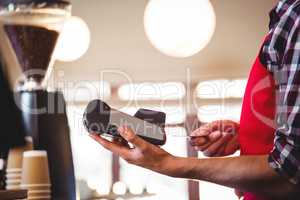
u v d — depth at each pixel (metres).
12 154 1.37
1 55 1.31
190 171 1.12
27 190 1.21
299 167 1.02
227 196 3.71
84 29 3.88
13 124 1.31
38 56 1.37
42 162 1.33
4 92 1.29
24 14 1.33
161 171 1.14
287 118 1.03
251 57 6.44
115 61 6.55
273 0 6.36
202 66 6.50
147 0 6.62
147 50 6.61
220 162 1.11
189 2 3.16
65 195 1.40
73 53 3.88
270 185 1.08
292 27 1.07
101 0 6.62
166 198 4.28
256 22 6.42
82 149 5.47
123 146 1.14
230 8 6.45
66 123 1.43
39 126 1.39
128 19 6.65
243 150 1.24
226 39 6.47
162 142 1.15
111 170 5.40
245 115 1.24
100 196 2.90
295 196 1.06
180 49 3.20
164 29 3.19
